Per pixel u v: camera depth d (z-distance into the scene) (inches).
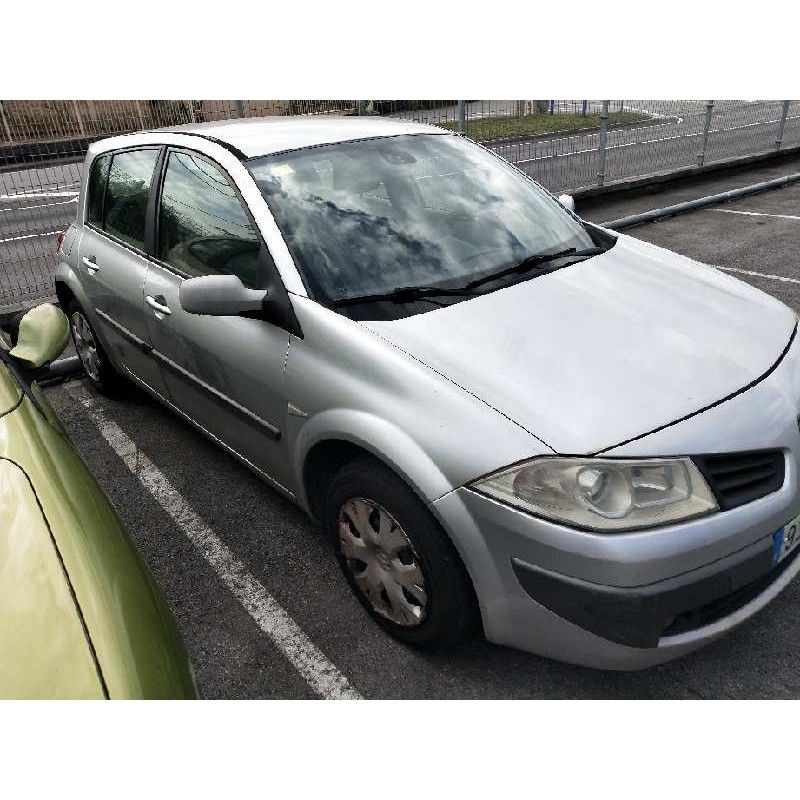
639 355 84.4
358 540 92.9
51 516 62.2
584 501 70.9
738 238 291.6
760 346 89.4
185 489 131.0
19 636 52.7
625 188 388.8
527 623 77.6
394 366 83.2
